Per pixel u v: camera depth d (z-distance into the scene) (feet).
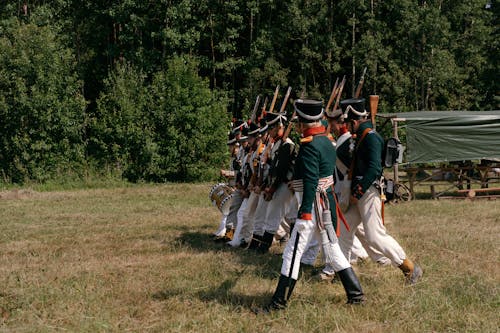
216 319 16.87
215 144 80.12
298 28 99.25
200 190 62.18
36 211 45.06
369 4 104.68
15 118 74.54
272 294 19.21
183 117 78.54
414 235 29.91
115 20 95.14
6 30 79.56
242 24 109.19
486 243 27.37
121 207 46.91
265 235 26.37
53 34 78.89
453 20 113.39
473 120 49.16
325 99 103.76
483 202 46.68
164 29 90.17
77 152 78.02
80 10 98.63
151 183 76.54
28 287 20.65
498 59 115.34
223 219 30.19
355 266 23.06
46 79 74.90
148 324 16.85
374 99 20.57
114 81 83.25
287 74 104.83
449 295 18.60
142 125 79.41
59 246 29.43
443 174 53.11
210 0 101.09
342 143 20.22
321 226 17.61
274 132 25.98
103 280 21.74
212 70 106.52
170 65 81.15
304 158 17.40
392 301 18.10
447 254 25.02
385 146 19.77
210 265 23.86
